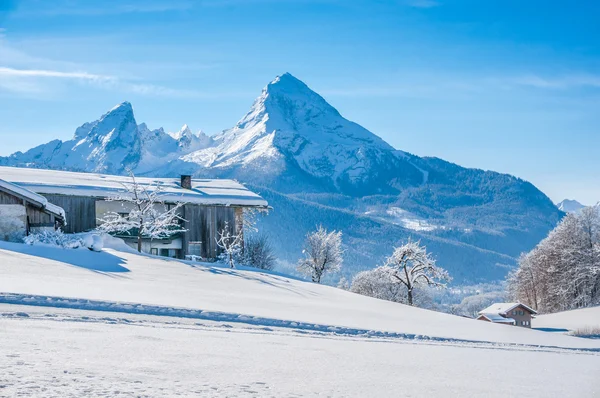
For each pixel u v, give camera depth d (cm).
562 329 6806
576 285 8738
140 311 1753
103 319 1487
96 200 5069
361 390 777
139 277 3011
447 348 1731
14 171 5334
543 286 9438
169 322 1619
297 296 3139
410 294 6344
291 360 1025
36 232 4081
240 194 5744
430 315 3241
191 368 825
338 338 1706
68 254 3469
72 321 1380
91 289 2125
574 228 9075
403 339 1988
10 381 620
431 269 6338
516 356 1661
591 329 6044
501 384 971
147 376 729
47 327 1165
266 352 1108
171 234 5278
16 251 3256
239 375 806
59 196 4900
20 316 1375
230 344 1187
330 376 879
